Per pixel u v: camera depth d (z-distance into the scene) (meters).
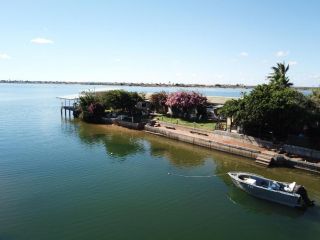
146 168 38.47
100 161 40.78
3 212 26.30
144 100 74.69
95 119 69.69
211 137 50.97
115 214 26.48
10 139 52.25
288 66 66.50
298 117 41.75
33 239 22.52
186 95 65.19
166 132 55.56
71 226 24.38
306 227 25.39
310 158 39.88
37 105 112.00
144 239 22.97
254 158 42.38
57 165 38.75
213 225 25.34
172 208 27.94
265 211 27.92
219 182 34.25
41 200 28.69
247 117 44.38
